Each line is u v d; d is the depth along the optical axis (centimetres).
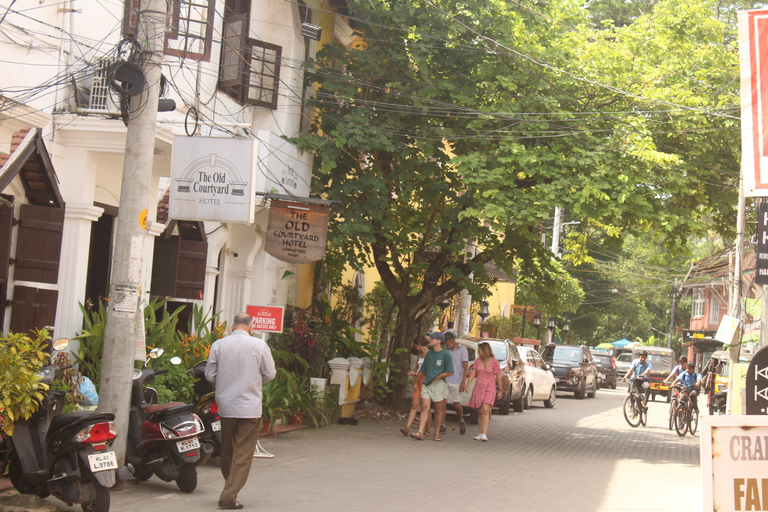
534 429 1883
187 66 1312
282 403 1420
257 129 1597
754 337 3228
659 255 5806
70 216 1132
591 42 1756
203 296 1431
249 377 814
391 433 1541
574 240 1997
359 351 1850
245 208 1147
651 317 7438
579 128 1524
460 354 1659
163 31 912
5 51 1038
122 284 876
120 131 1110
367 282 2500
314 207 1450
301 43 1661
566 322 5325
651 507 959
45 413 746
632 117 1486
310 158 1587
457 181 1628
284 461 1112
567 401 3139
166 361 1105
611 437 1827
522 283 1883
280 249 1448
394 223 1769
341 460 1159
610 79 1581
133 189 889
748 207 1786
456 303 2916
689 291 5688
